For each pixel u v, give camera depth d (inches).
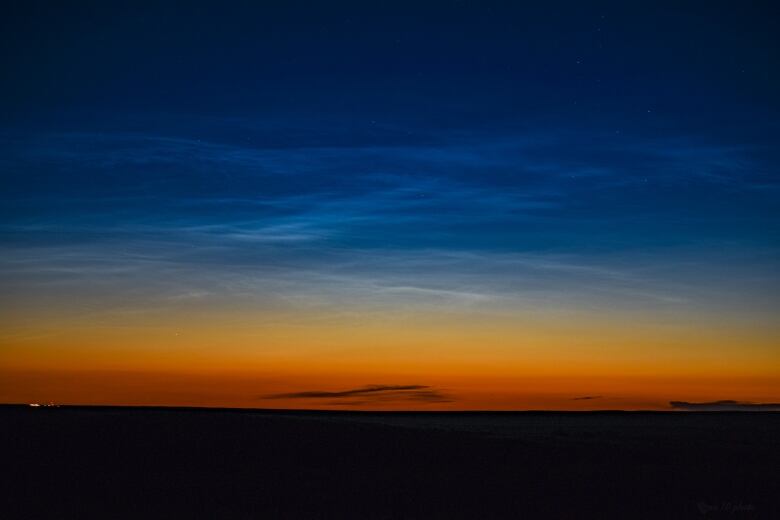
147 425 1262.3
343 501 918.4
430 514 872.3
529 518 863.1
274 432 1257.4
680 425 2064.5
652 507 920.3
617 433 1702.8
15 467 1020.5
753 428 1984.5
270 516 848.3
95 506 869.2
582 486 1017.5
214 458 1112.8
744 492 1008.2
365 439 1246.9
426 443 1246.3
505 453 1213.7
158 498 910.4
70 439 1160.8
